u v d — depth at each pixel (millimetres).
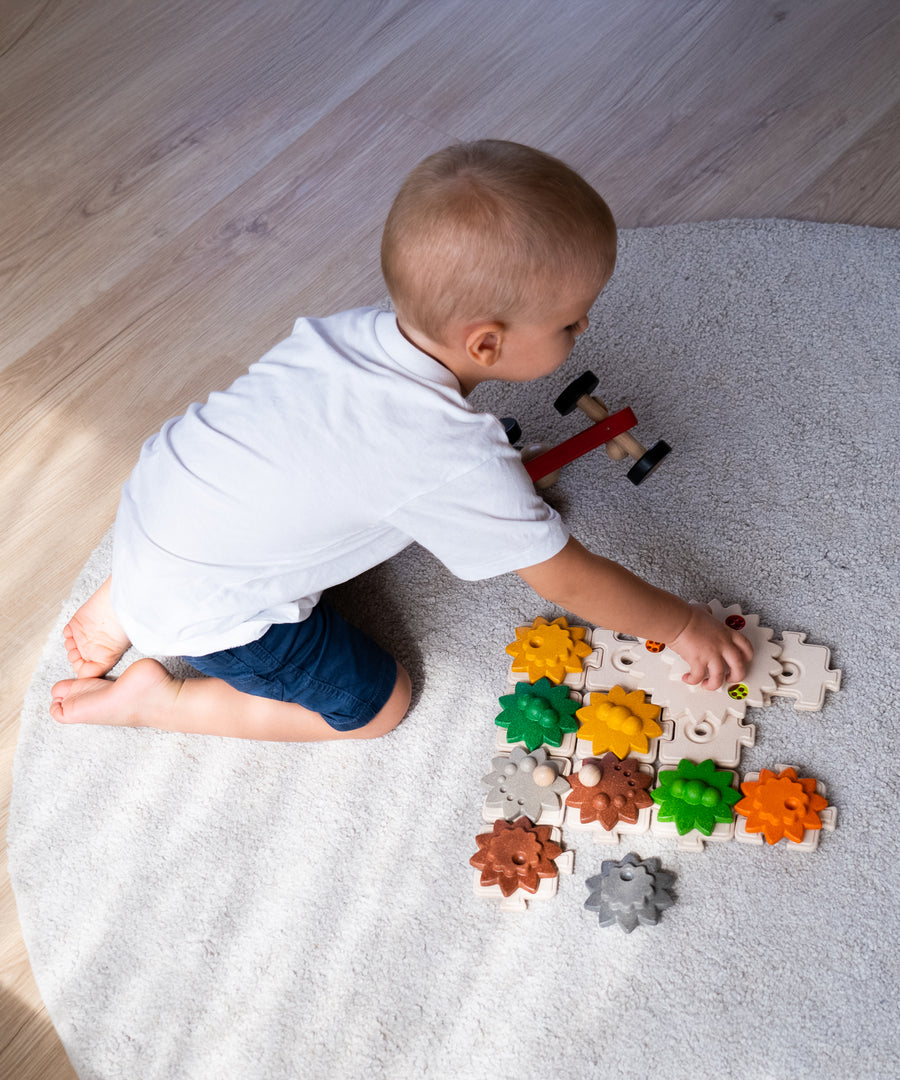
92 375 1419
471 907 1020
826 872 976
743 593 1129
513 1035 957
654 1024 940
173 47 1705
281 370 859
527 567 876
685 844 1003
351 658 1052
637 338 1309
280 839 1085
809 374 1244
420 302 770
